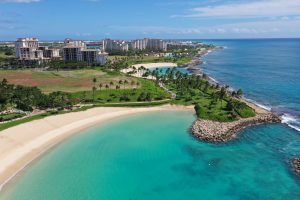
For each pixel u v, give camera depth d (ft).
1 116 442.50
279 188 266.77
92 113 490.08
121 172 297.74
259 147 355.36
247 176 289.53
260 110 494.18
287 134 393.50
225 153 343.05
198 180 284.61
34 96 522.06
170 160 326.65
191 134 404.36
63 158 323.98
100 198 252.83
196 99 568.41
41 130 398.83
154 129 425.28
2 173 285.64
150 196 258.37
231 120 439.22
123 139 385.50
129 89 643.04
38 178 279.69
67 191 260.21
